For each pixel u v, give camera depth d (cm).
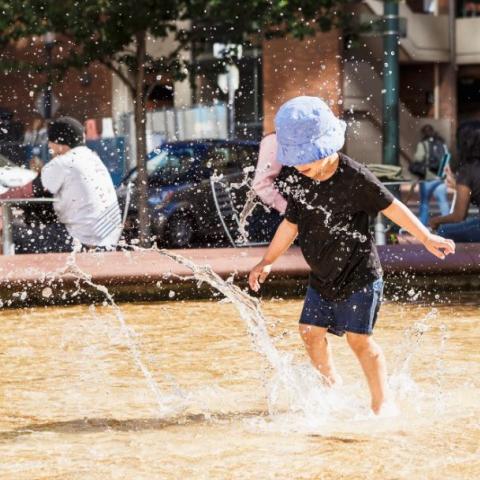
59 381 1305
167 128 5588
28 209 2631
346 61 6034
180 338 1567
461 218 2245
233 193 2758
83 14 3158
